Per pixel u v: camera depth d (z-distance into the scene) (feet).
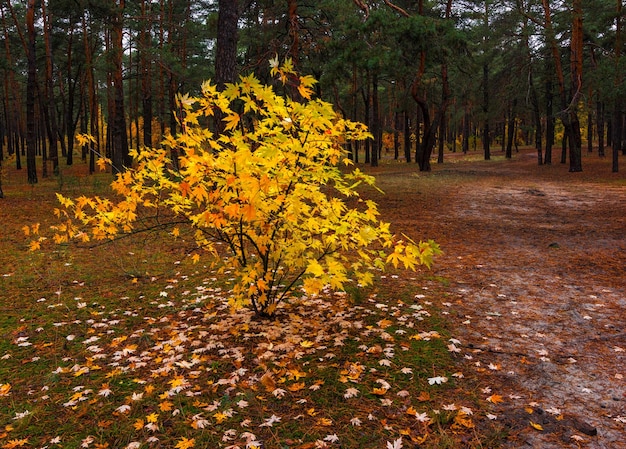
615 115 76.23
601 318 15.61
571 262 23.41
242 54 90.07
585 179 69.51
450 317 15.69
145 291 18.67
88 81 119.24
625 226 33.19
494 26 93.40
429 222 35.29
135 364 12.18
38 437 9.12
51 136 109.19
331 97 100.58
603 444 8.75
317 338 13.69
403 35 54.80
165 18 90.02
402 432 9.06
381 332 14.23
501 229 32.71
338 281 12.71
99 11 69.05
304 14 65.62
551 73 97.04
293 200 12.37
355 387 10.93
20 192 52.65
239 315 15.85
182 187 12.13
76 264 22.70
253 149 13.83
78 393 10.68
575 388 10.96
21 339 13.88
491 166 100.78
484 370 11.80
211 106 13.28
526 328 14.76
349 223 14.03
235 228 14.78
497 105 107.14
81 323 15.30
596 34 91.30
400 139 175.94
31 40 60.08
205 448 8.66
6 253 24.77
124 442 8.93
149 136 89.20
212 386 11.08
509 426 9.35
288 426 9.38
